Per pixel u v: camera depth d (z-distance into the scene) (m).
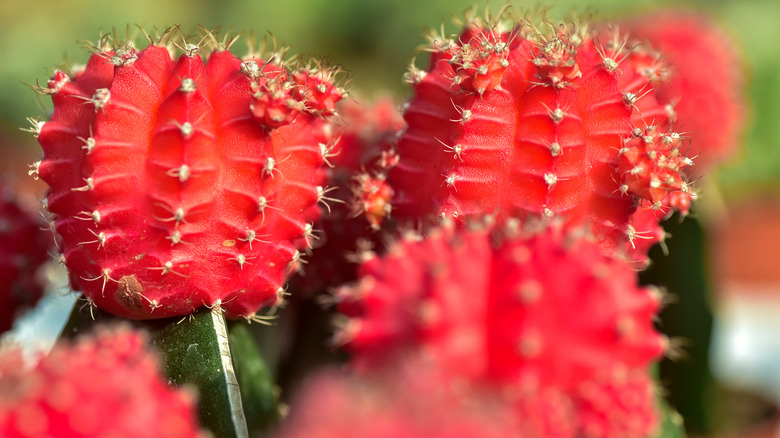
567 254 0.27
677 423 0.32
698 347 0.36
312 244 0.32
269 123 0.29
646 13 0.49
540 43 0.30
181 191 0.29
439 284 0.26
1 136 0.98
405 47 1.25
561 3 1.04
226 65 0.30
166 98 0.29
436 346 0.26
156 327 0.30
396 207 0.31
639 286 0.36
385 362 0.26
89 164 0.29
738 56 0.52
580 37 0.31
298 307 0.34
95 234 0.29
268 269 0.30
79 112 0.30
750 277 1.19
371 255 0.27
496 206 0.30
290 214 0.30
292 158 0.30
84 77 0.30
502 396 0.26
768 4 1.35
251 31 0.32
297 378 0.33
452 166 0.30
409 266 0.27
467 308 0.26
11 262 0.34
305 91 0.30
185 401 0.26
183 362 0.30
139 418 0.25
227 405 0.30
